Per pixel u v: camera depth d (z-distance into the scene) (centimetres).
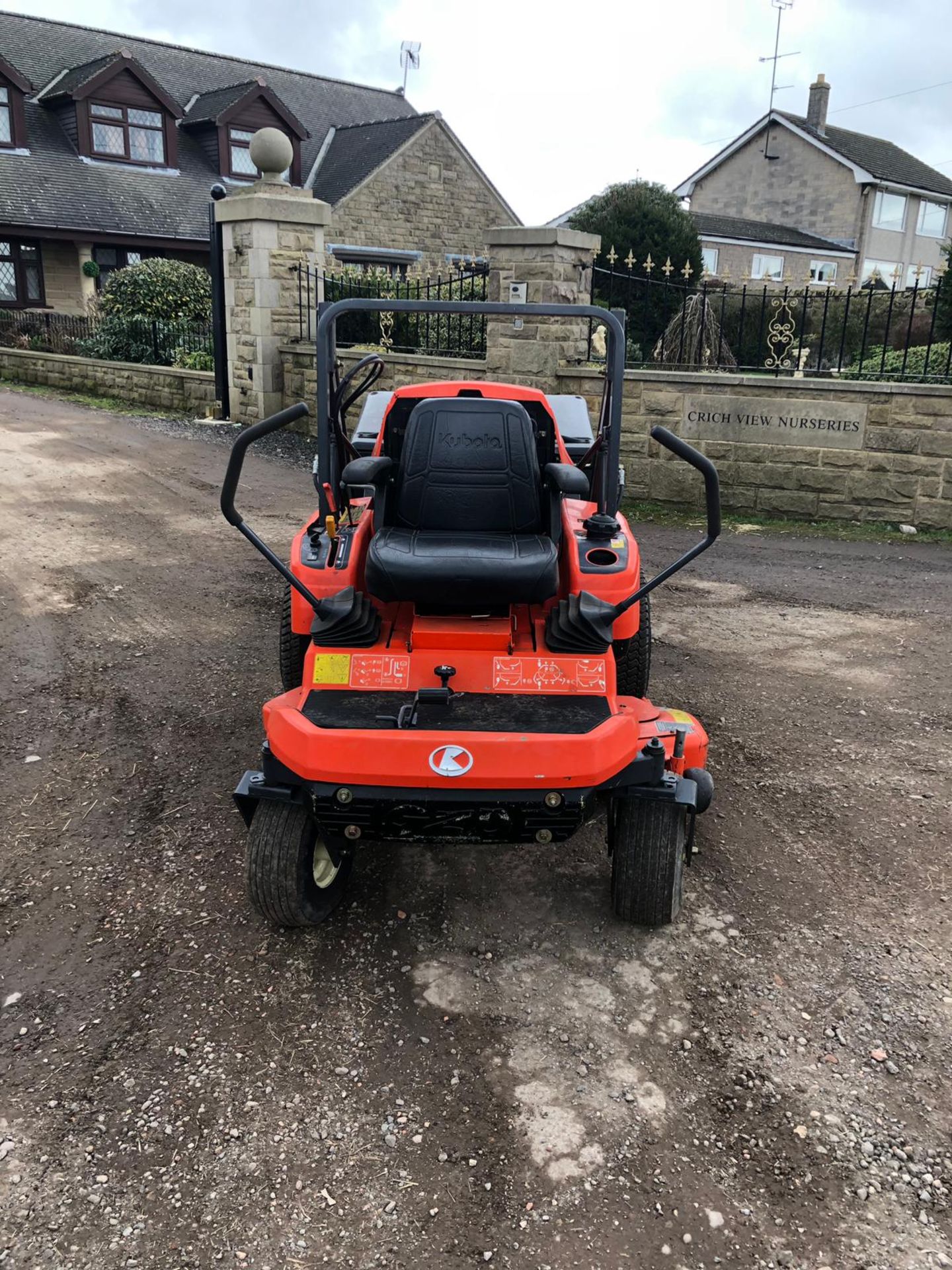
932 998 322
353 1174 257
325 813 317
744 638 665
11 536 855
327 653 343
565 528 391
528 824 316
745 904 372
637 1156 263
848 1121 274
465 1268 232
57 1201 249
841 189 3781
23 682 567
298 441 1337
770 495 1019
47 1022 311
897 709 548
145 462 1172
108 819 429
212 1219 245
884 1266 233
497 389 411
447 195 2823
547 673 336
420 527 352
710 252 3475
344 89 3303
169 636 644
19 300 2361
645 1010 317
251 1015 314
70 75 2542
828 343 1574
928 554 897
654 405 1038
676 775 346
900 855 404
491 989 326
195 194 2578
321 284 1361
